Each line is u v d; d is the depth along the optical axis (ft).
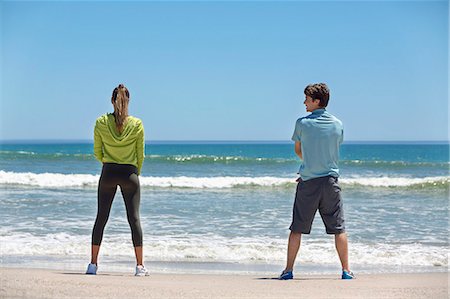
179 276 17.97
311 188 16.96
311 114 17.15
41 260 21.66
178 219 33.22
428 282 16.15
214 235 27.91
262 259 22.61
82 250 23.67
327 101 17.17
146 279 16.46
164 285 15.06
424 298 13.70
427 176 74.43
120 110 17.22
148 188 51.49
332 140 16.88
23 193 44.96
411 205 41.73
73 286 14.43
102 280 15.53
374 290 14.65
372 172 80.89
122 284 14.93
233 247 24.41
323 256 23.09
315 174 16.90
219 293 14.03
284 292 14.29
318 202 17.04
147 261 21.91
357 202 43.75
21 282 14.74
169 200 42.80
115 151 17.31
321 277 18.57
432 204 42.37
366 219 34.50
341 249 17.22
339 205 17.16
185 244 25.07
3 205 37.70
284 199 44.04
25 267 20.12
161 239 26.66
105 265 20.83
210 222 32.19
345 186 56.85
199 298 13.44
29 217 32.68
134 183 17.54
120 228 29.43
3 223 30.48
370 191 52.49
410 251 24.36
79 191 46.78
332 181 16.92
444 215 36.27
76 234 27.37
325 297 13.69
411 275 18.56
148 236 27.50
